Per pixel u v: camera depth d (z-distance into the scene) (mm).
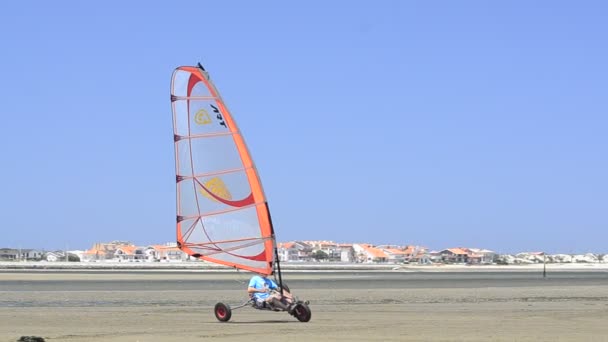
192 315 38188
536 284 95812
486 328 30016
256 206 31891
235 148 31938
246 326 30812
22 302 51219
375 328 29828
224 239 32094
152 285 86375
